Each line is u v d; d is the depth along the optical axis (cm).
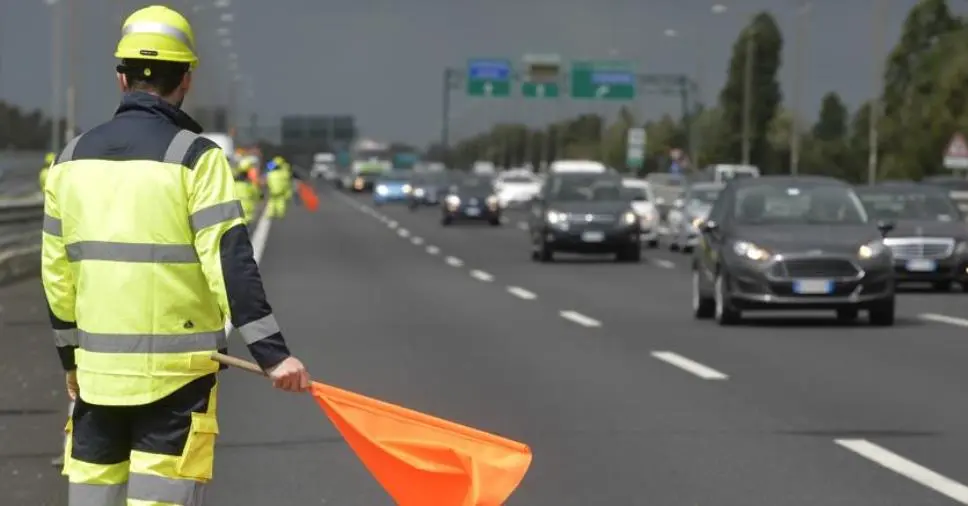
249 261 822
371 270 5053
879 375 2316
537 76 16838
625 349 2697
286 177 10788
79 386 838
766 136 18750
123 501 848
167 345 827
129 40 848
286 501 1415
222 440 1742
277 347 823
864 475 1521
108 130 839
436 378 2289
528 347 2731
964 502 1392
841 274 3097
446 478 891
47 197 849
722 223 3291
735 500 1406
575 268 5303
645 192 7306
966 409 1961
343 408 873
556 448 1680
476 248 6581
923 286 4556
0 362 2575
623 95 16600
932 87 13600
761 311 3578
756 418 1888
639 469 1559
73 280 850
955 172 12825
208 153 832
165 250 827
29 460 1645
